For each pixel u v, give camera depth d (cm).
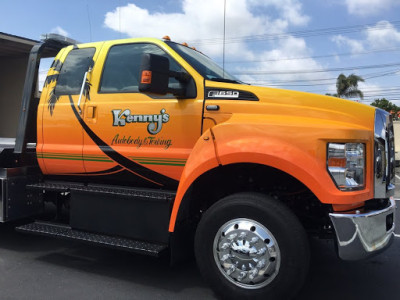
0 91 1230
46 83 454
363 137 312
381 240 318
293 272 301
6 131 1200
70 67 444
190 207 375
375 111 334
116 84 411
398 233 577
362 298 355
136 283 382
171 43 405
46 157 442
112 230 389
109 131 404
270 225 307
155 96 386
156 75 334
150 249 352
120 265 431
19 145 464
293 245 300
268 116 338
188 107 367
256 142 316
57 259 448
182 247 366
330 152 304
